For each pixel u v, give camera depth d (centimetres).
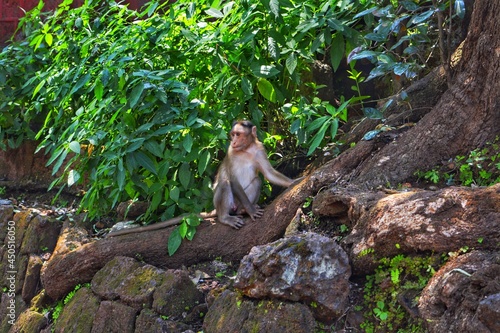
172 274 868
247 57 1000
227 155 975
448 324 632
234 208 962
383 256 743
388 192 812
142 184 972
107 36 1089
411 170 854
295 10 983
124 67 974
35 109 1273
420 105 954
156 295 861
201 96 1007
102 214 1112
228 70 981
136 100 914
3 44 1485
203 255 927
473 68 847
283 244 748
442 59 901
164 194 1017
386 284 726
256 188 988
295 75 1017
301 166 1072
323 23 933
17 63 1294
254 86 1041
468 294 623
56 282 992
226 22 1004
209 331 784
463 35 1070
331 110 906
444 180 836
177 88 951
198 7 1059
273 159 1075
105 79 944
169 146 1001
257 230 905
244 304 765
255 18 986
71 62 1152
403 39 888
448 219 698
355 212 784
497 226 673
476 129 842
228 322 767
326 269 738
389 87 1167
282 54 1012
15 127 1285
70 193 1251
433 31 1086
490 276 620
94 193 1031
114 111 996
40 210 1199
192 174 990
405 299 698
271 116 1086
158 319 834
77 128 1016
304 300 734
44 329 990
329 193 826
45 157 1302
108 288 915
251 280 755
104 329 891
